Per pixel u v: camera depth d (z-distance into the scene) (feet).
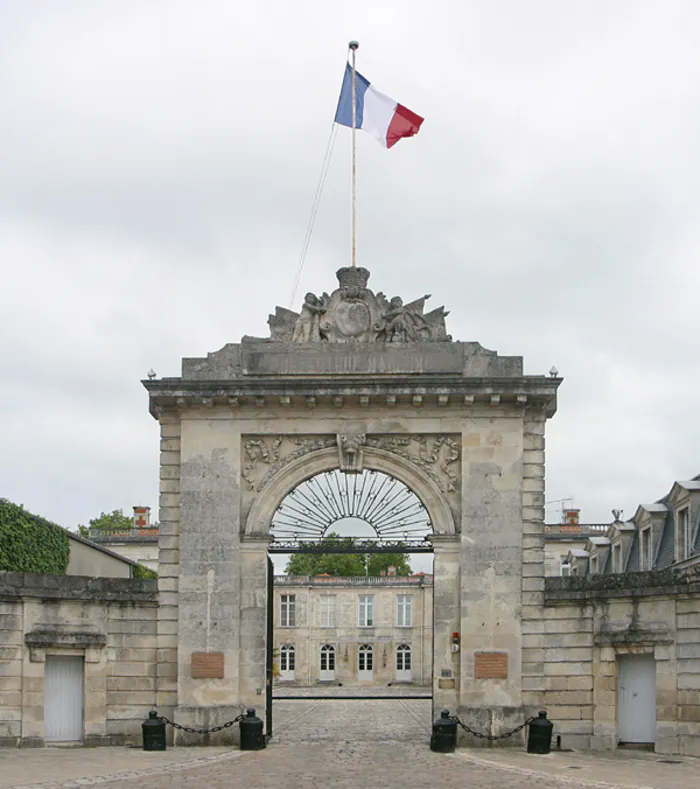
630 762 83.41
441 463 97.40
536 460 97.40
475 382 95.40
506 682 93.61
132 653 96.27
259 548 96.73
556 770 78.23
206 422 98.27
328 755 86.53
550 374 96.43
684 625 89.71
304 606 262.26
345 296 100.01
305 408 98.12
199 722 93.76
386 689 244.42
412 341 98.84
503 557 95.35
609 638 93.20
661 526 136.67
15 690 92.63
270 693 98.94
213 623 95.30
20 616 93.61
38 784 69.82
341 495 99.45
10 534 115.65
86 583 96.27
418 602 260.42
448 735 88.94
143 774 75.10
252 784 70.59
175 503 98.02
